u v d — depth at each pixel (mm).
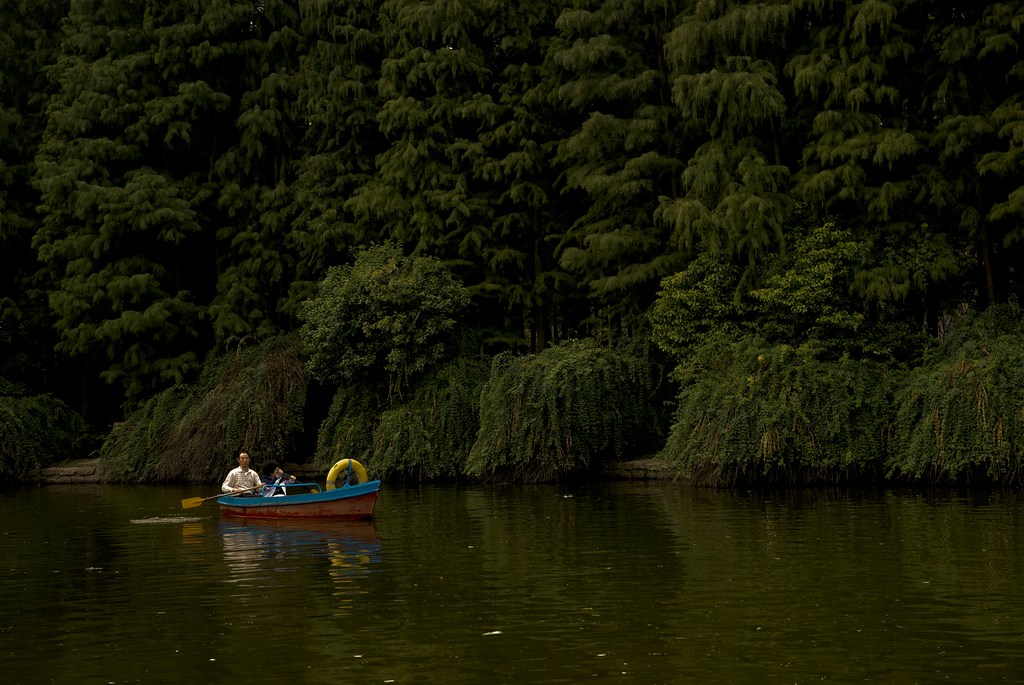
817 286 28219
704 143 31859
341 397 32719
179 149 38469
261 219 36906
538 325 35969
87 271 36062
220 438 32375
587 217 33969
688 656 10117
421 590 13570
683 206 29438
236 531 20156
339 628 11531
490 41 36562
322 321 32438
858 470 26828
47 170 35969
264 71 37719
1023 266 30641
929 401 25172
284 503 21922
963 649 10234
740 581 13703
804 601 12422
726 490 26469
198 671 9945
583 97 32750
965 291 31172
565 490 27578
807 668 9656
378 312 32031
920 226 29516
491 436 29750
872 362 27812
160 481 33188
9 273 39500
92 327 35656
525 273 35844
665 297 30656
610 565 15117
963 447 24359
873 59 29609
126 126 37094
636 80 32406
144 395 36656
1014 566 14359
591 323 34781
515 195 34469
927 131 30453
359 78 36469
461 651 10461
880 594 12734
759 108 29609
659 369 31719
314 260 36625
